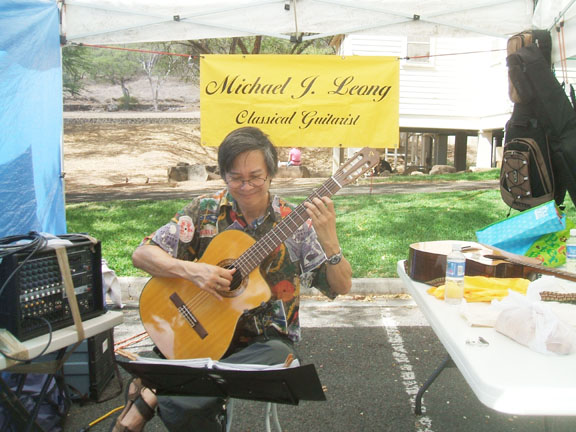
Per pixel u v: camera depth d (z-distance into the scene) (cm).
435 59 1405
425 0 422
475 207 884
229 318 209
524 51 363
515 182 375
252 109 459
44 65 402
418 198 991
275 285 219
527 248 278
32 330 221
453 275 206
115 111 3156
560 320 165
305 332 416
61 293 235
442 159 1858
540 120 363
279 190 1176
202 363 165
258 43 1569
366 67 456
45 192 407
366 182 1299
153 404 202
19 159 363
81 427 274
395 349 382
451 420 284
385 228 743
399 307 476
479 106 1445
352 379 334
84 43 438
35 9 383
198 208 226
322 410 296
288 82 456
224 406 187
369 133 461
